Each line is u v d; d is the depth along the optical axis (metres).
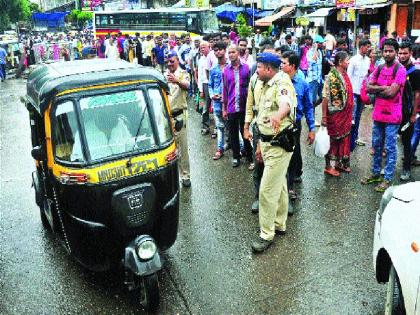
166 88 4.40
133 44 23.20
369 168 7.04
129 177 3.92
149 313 3.94
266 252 4.83
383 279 3.67
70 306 4.11
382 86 5.80
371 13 22.34
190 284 4.34
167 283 4.37
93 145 3.93
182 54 14.41
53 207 4.50
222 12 30.84
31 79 5.02
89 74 4.13
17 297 4.30
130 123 4.10
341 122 6.50
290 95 4.43
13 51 23.61
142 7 46.00
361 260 4.57
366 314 3.79
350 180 6.60
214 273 4.50
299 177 6.59
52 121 3.95
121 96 4.11
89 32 46.22
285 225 5.21
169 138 4.29
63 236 4.55
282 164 4.64
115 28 32.97
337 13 24.00
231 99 7.00
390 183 6.15
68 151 3.94
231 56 6.81
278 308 3.93
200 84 9.46
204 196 6.40
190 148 8.72
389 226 3.30
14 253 5.09
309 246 4.89
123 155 3.96
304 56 11.27
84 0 61.53
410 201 3.26
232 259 4.74
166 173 4.12
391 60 5.73
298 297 4.06
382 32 22.48
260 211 4.84
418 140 6.87
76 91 3.98
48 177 4.43
